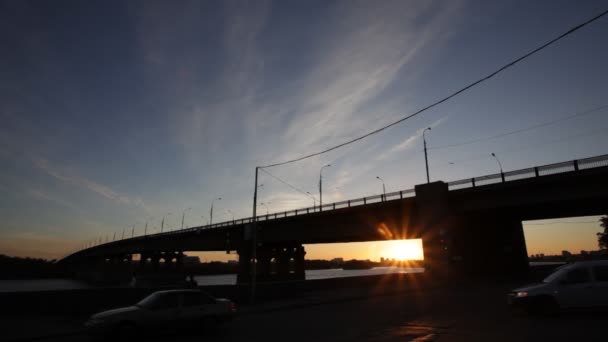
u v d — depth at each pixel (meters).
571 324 11.44
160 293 13.20
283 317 17.39
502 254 49.78
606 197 31.06
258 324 15.36
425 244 40.41
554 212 43.16
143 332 12.09
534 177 34.16
